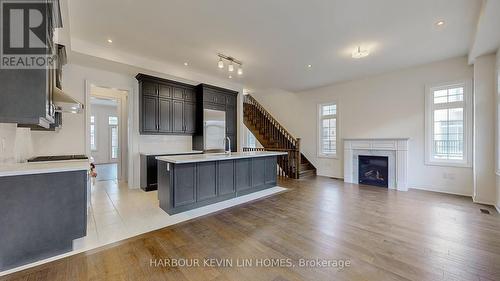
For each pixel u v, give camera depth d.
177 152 5.51
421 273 1.89
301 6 2.79
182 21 3.15
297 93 7.80
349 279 1.82
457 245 2.38
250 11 2.91
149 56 4.48
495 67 3.79
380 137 5.71
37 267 1.95
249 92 8.20
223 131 6.34
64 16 2.80
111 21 3.15
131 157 5.17
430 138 4.97
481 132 3.97
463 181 4.55
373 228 2.86
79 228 2.28
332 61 4.74
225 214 3.40
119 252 2.24
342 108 6.51
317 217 3.27
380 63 4.87
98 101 9.56
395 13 2.94
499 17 2.70
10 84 1.71
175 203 3.38
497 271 1.91
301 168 6.80
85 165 2.48
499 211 3.47
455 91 4.67
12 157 2.69
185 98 5.81
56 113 3.16
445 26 3.26
